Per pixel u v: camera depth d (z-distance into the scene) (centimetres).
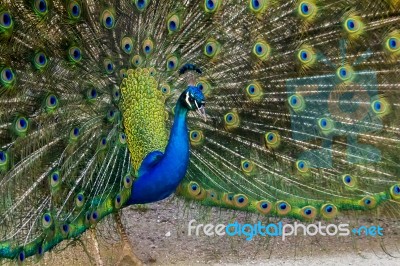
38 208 326
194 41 359
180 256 382
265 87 364
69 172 334
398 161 366
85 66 339
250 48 361
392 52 362
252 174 368
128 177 344
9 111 323
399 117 366
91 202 338
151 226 408
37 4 322
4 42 318
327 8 361
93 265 368
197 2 355
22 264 319
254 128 367
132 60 348
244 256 380
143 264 372
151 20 351
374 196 362
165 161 340
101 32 341
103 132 343
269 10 358
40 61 326
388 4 358
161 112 352
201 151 368
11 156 321
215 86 363
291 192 366
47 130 329
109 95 346
